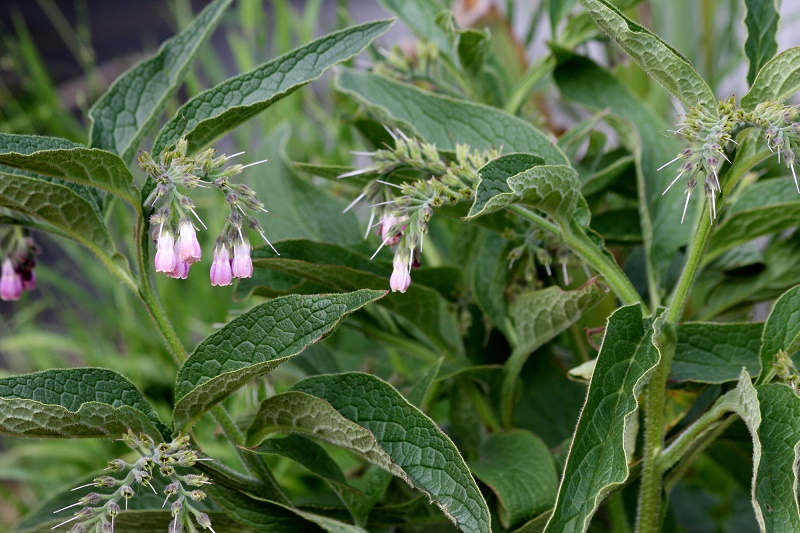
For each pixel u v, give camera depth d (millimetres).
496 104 1030
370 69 1016
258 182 1010
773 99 817
